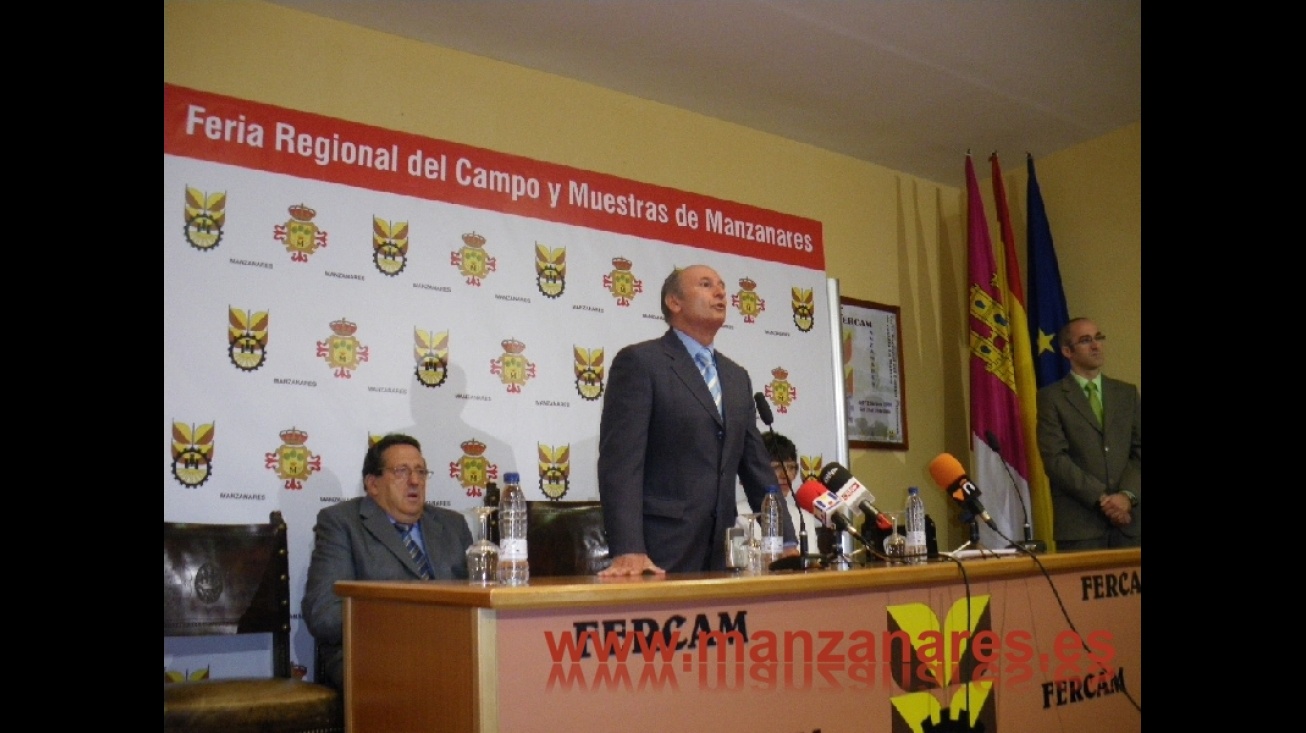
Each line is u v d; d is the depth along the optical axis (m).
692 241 4.83
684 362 2.93
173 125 3.55
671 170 5.01
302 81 3.97
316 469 3.71
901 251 5.89
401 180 4.03
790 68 4.71
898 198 5.94
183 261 3.51
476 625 1.84
